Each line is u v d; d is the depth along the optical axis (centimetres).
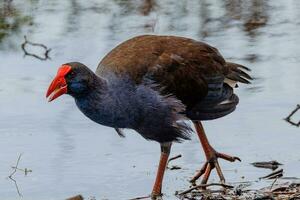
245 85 1823
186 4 2502
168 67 1328
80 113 1678
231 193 1309
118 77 1295
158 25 2288
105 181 1384
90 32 2223
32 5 2455
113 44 2119
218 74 1377
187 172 1424
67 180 1390
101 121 1311
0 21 2323
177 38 1384
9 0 2469
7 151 1503
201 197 1306
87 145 1532
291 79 1848
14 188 1360
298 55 2011
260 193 1289
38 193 1341
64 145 1527
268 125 1612
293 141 1536
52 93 1274
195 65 1356
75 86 1276
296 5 2489
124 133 1587
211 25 2294
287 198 1263
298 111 1670
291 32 2217
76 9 2444
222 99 1388
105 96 1289
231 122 1631
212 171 1441
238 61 1981
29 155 1488
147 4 2498
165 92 1323
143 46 1344
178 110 1325
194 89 1353
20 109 1700
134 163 1458
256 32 2228
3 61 2016
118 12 2417
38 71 1933
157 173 1341
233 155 1477
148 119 1314
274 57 2000
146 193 1341
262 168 1429
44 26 2281
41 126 1616
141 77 1303
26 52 2070
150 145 1532
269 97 1752
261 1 2527
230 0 2545
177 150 1520
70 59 2008
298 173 1393
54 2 2509
